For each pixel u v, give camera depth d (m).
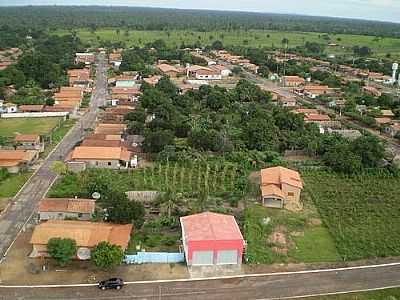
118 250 69.56
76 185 98.75
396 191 104.06
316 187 104.75
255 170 113.94
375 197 100.50
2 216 86.19
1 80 195.38
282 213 92.12
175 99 173.75
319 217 91.00
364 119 160.50
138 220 81.19
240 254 73.44
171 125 136.25
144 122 147.38
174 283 68.50
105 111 164.12
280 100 186.38
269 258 75.75
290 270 73.19
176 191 96.94
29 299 63.47
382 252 78.69
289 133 133.75
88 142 118.62
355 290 68.94
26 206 90.50
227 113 163.75
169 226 83.06
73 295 64.69
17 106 166.38
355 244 81.00
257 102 183.12
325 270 73.56
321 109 182.88
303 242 81.50
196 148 122.31
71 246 70.31
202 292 66.69
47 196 94.44
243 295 66.44
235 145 125.06
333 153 117.25
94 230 75.06
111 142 119.88
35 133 139.50
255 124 129.88
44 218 84.44
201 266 72.94
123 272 70.50
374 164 116.94
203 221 78.38
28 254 73.94
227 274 71.31
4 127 146.00
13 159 108.69
